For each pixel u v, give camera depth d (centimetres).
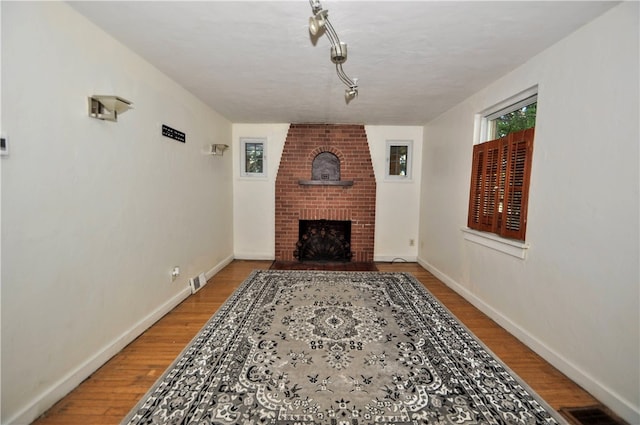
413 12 169
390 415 154
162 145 269
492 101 280
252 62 240
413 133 475
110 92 200
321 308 288
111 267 206
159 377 183
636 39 149
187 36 199
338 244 495
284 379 181
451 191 363
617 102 159
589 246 175
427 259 443
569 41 191
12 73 138
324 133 473
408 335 238
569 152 191
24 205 144
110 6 166
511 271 246
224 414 153
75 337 176
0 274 135
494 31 188
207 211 378
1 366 136
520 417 153
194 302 304
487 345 226
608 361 162
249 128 476
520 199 239
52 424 147
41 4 150
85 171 182
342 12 169
